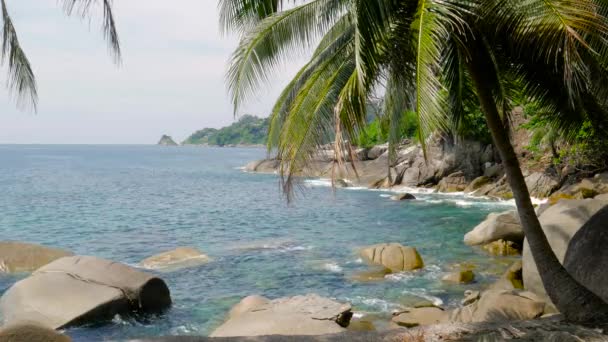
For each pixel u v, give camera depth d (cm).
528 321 772
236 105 872
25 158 13962
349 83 695
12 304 1048
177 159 13562
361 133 734
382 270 1538
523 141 3734
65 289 1077
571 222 1019
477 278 1423
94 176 6756
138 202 3756
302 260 1709
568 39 581
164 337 740
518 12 659
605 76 831
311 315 932
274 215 2991
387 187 4450
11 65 638
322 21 859
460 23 707
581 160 2962
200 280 1466
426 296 1264
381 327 1034
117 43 631
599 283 796
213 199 3981
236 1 892
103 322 1054
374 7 693
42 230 2458
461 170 4091
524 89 968
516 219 1833
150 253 1916
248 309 1016
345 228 2456
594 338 666
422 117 567
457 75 984
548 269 792
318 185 4859
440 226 2448
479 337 708
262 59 863
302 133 782
